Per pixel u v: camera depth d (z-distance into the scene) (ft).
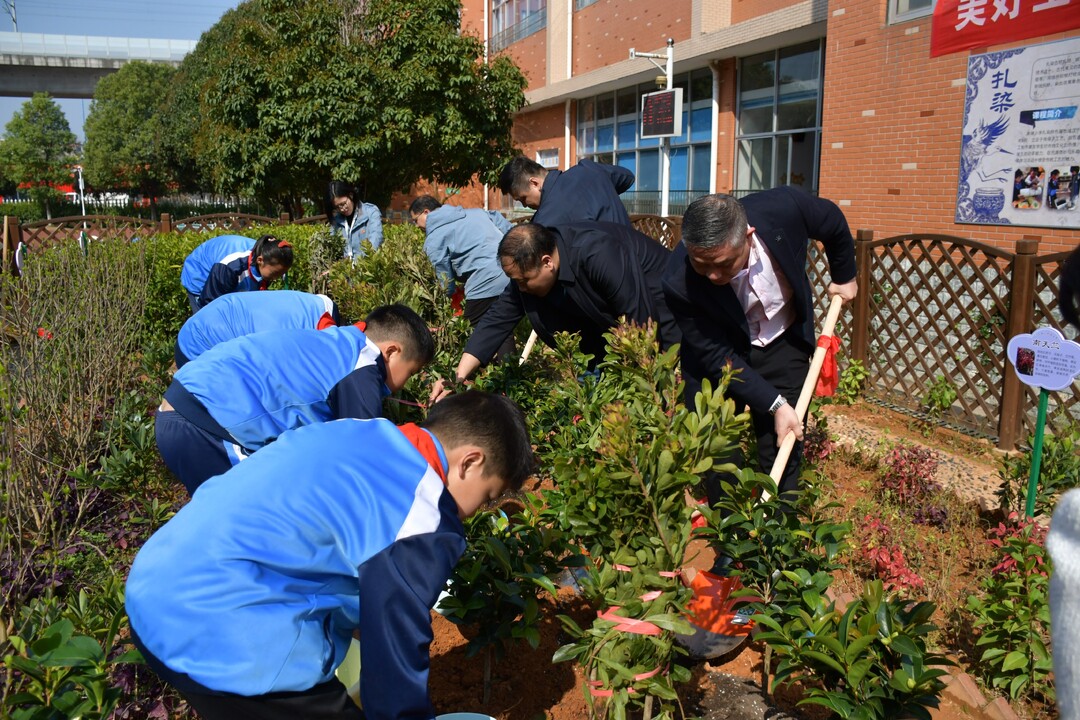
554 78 71.92
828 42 34.78
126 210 133.49
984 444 17.29
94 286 19.20
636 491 7.87
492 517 8.67
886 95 32.01
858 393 20.68
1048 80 25.68
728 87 51.11
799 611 7.55
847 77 33.96
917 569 11.76
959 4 28.27
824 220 10.57
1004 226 27.63
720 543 8.39
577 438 10.68
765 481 8.16
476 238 18.12
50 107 149.18
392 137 46.52
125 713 7.97
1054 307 16.57
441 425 6.36
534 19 76.43
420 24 47.42
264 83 46.16
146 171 120.47
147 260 26.37
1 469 11.10
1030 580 9.12
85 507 13.67
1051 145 25.77
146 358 18.72
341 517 5.75
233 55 47.01
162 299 26.27
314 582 5.85
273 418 9.26
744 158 50.96
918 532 12.96
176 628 5.64
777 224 10.14
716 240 8.75
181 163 117.19
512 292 13.33
